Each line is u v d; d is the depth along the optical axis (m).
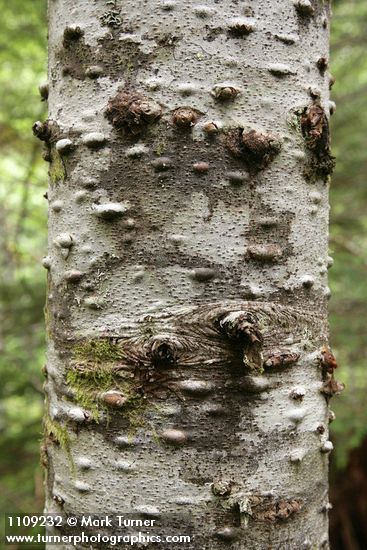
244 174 0.91
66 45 0.94
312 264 0.95
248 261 0.91
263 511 0.91
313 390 0.95
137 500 0.90
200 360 0.89
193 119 0.89
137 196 0.90
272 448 0.91
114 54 0.91
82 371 0.92
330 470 2.49
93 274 0.92
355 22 2.49
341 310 2.25
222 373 0.89
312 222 0.95
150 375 0.89
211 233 0.90
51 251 0.98
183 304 0.90
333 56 2.54
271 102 0.92
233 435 0.90
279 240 0.92
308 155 0.94
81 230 0.93
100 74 0.91
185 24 0.90
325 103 0.97
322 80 0.97
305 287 0.94
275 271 0.92
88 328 0.92
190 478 0.89
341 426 1.91
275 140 0.91
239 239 0.91
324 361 0.96
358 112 2.50
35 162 2.75
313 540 0.95
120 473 0.90
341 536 2.50
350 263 2.22
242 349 0.89
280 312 0.92
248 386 0.90
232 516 0.90
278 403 0.92
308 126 0.94
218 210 0.90
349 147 2.46
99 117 0.92
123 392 0.90
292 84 0.93
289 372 0.93
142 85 0.90
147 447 0.90
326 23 0.98
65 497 0.94
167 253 0.90
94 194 0.92
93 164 0.92
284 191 0.93
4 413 2.81
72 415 0.92
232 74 0.90
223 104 0.90
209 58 0.90
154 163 0.90
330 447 0.97
